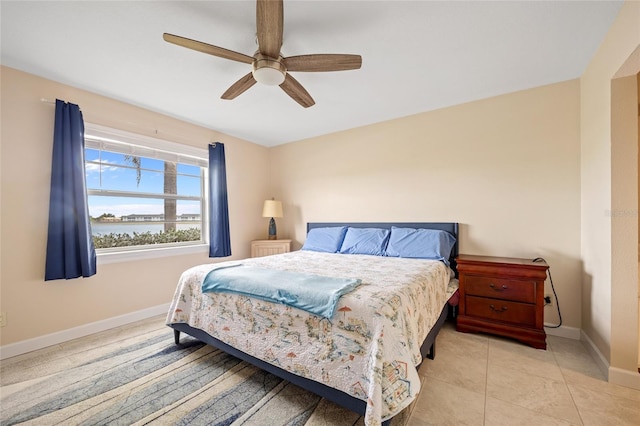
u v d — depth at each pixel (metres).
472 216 2.72
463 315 2.38
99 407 1.46
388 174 3.23
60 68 2.06
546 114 2.38
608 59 1.69
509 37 1.74
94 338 2.31
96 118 2.46
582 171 2.21
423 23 1.61
